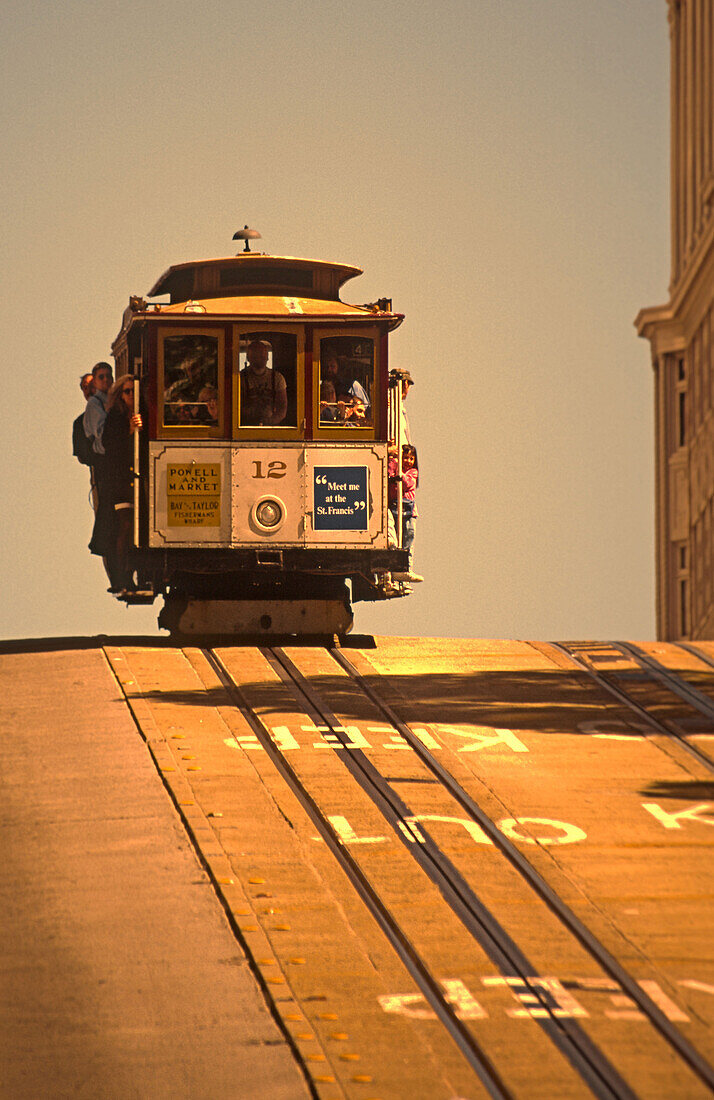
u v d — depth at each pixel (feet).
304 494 237.25
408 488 250.37
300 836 140.36
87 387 257.34
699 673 219.82
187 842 138.62
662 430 513.04
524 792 156.15
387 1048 98.02
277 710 187.73
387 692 201.77
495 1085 93.20
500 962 112.16
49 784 156.87
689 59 499.92
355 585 258.98
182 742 172.04
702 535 479.41
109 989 107.76
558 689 207.21
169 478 236.02
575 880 130.31
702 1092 91.97
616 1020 102.12
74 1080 94.17
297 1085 93.45
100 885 127.95
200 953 113.91
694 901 125.39
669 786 159.22
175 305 239.30
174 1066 96.07
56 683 205.36
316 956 112.98
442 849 137.59
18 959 113.19
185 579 242.99
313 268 245.65
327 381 238.27
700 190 485.15
